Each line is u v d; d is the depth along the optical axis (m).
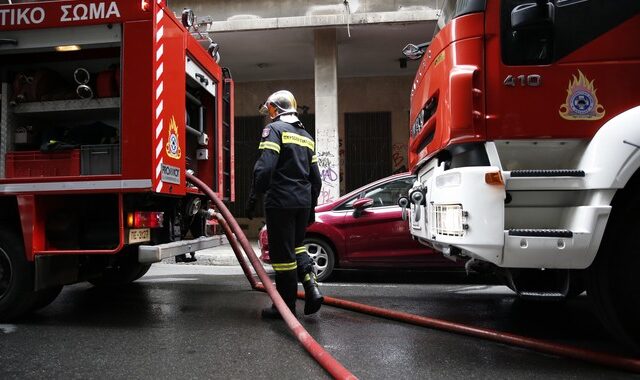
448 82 3.33
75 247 4.20
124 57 4.02
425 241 4.33
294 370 3.05
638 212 3.06
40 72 4.37
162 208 4.82
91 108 4.25
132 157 3.98
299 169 4.16
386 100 13.66
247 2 10.59
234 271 7.81
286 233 4.14
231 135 6.37
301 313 4.61
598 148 3.02
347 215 6.43
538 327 4.10
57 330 4.04
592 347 3.53
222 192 5.96
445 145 3.35
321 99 10.59
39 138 4.50
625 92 3.16
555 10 3.21
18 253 4.14
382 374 2.97
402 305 5.01
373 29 10.58
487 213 3.02
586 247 2.95
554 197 3.19
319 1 10.45
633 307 3.04
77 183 4.01
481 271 3.65
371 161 13.60
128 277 6.31
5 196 4.12
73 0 4.09
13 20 4.15
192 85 5.40
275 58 12.34
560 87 3.21
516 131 3.21
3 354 3.39
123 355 3.36
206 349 3.49
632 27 3.17
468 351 3.41
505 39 3.27
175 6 10.73
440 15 4.22
